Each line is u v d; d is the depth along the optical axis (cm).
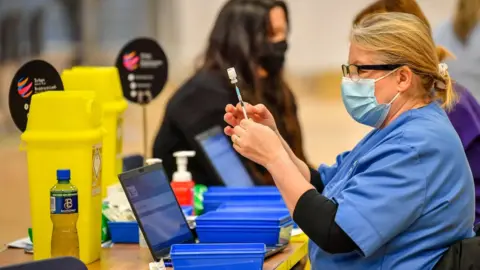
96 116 338
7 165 1048
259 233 341
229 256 298
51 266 263
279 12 489
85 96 331
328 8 1609
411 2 410
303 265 395
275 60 488
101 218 348
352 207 288
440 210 296
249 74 479
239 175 454
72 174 329
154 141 491
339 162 380
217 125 471
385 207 287
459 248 297
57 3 1619
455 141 303
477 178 401
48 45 1612
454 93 345
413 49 305
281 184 301
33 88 356
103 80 409
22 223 776
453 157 299
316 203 294
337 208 291
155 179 352
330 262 313
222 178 445
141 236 359
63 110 328
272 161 303
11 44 1575
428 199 293
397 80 307
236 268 298
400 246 298
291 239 372
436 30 641
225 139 464
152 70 479
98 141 338
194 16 1634
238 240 343
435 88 315
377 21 312
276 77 499
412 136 296
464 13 615
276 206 380
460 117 398
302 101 1557
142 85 477
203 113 472
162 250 333
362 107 313
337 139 1203
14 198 884
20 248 362
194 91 477
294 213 298
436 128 300
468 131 398
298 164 377
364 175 294
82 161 329
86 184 330
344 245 290
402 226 290
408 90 309
